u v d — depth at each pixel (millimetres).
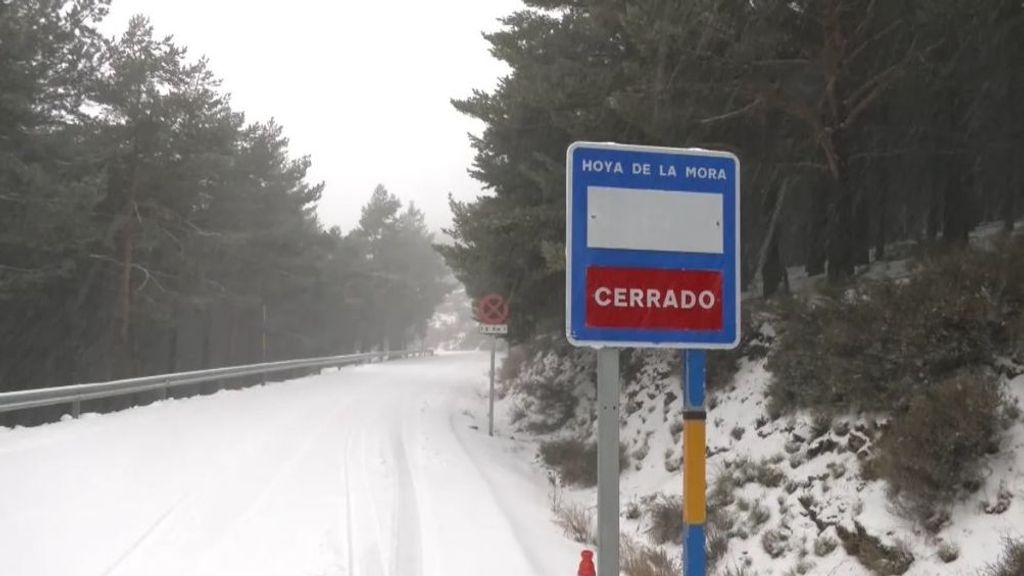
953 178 14008
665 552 8727
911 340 7852
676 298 3900
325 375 31203
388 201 66062
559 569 7395
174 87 26969
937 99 12570
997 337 7527
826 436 8570
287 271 41750
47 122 23531
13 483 8992
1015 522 5961
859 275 12102
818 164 12266
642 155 3914
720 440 10406
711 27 10297
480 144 19047
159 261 29422
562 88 13000
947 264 8438
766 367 10523
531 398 20281
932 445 6758
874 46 11453
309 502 8938
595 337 3795
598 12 11547
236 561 6840
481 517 8719
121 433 12586
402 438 14023
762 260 14211
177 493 9070
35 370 27766
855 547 7055
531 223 14164
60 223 21266
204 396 18844
